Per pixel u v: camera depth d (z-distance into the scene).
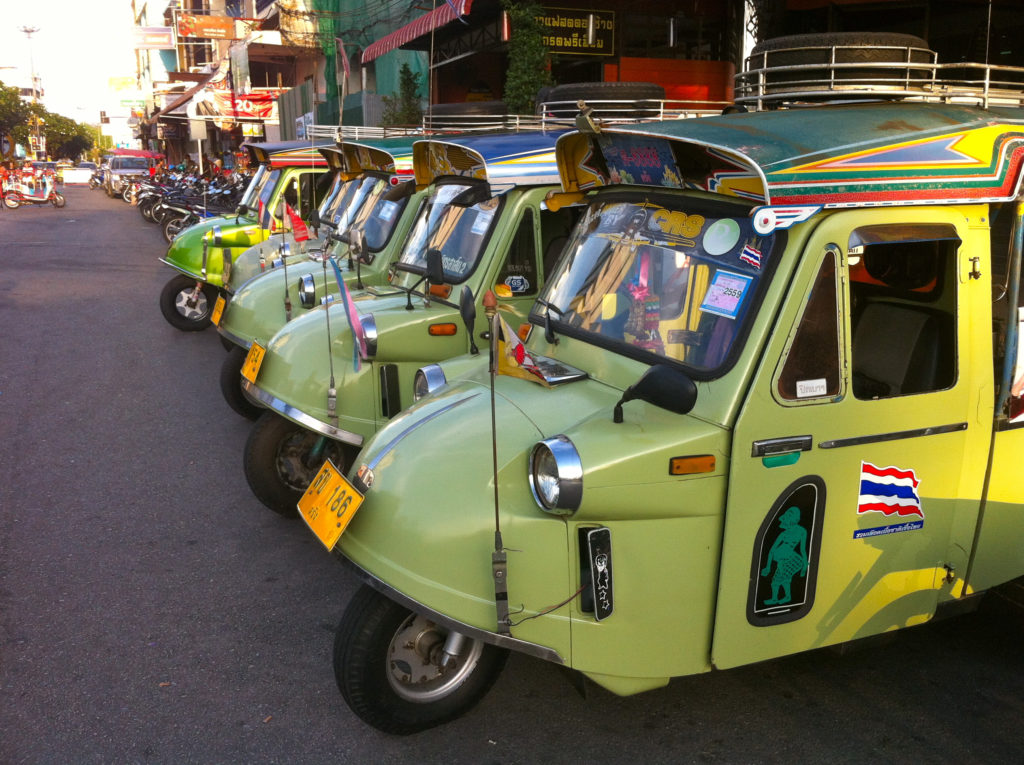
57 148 102.62
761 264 2.99
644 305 3.34
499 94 17.12
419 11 17.38
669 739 3.42
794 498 2.97
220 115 26.73
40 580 4.67
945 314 3.21
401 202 6.62
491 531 2.86
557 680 3.82
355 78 21.56
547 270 5.17
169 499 5.77
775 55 3.80
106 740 3.40
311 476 5.25
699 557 2.93
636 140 3.34
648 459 2.80
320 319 5.09
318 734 3.45
